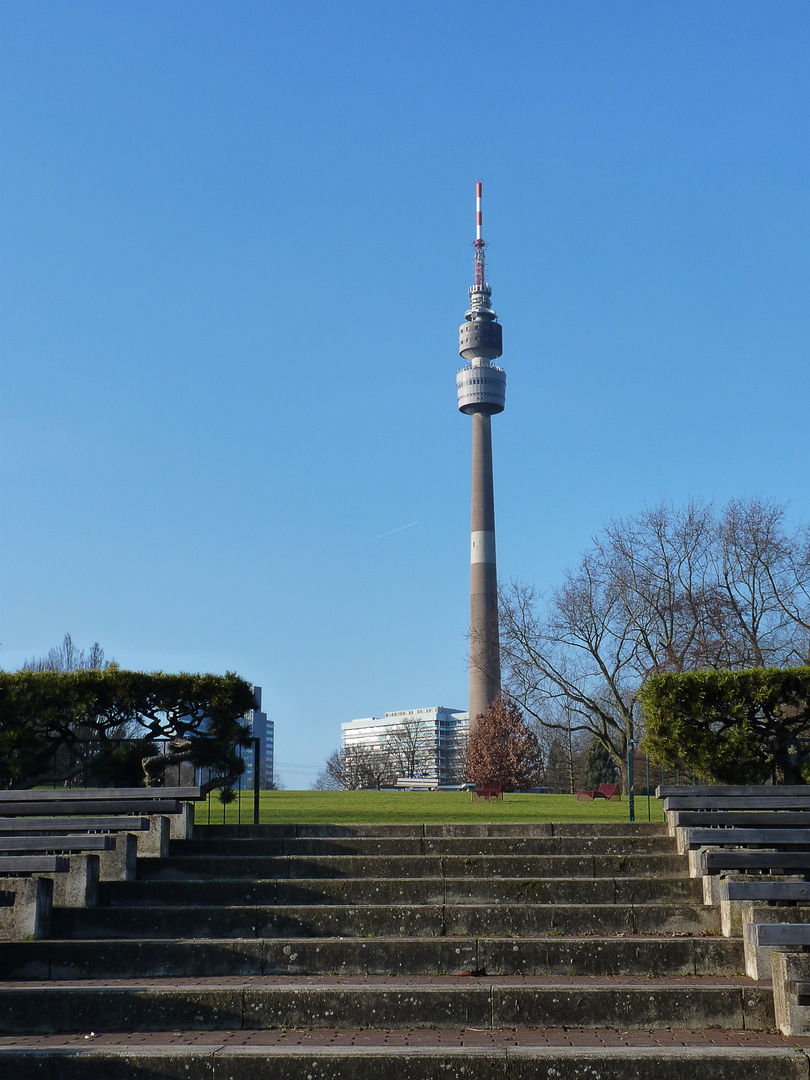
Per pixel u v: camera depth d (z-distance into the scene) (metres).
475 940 9.66
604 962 9.55
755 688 15.76
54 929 10.45
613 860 12.13
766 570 48.25
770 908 9.52
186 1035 8.31
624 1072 7.43
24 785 17.00
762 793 12.45
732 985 8.73
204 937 10.44
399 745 136.50
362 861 12.22
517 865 12.16
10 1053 7.63
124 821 11.52
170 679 17.34
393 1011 8.59
